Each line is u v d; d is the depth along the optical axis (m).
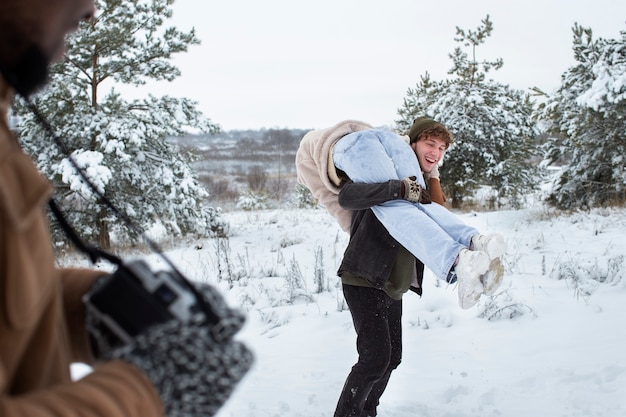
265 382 4.78
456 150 17.31
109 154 12.51
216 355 0.98
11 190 0.85
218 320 1.01
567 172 14.70
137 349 0.96
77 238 1.25
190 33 12.70
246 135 110.25
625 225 11.19
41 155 12.23
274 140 92.69
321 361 5.30
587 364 4.73
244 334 6.37
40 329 0.96
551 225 11.90
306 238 12.43
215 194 33.94
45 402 0.83
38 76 1.01
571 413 3.93
